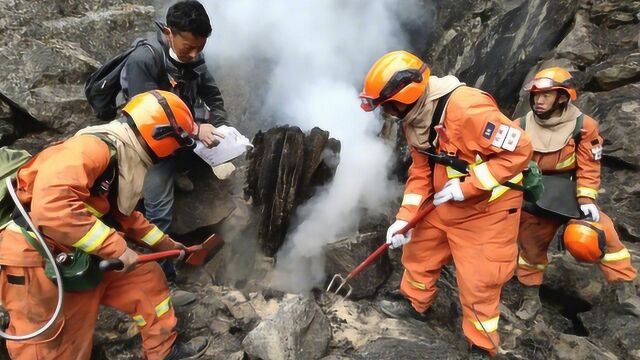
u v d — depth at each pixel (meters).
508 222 2.40
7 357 2.51
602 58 4.60
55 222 1.78
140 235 2.35
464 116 2.16
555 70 2.62
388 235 2.52
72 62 3.69
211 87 2.90
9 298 2.02
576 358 2.81
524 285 3.11
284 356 2.40
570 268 3.31
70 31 3.90
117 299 2.29
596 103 4.24
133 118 2.01
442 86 2.25
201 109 2.82
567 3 4.62
